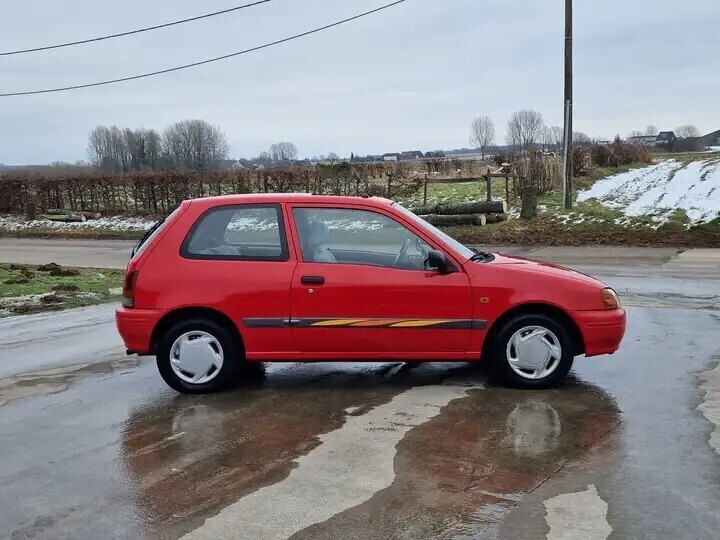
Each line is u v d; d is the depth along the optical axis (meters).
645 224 17.59
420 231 5.67
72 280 13.62
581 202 22.09
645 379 5.77
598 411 5.00
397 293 5.50
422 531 3.35
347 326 5.54
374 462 4.18
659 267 12.65
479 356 5.56
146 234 6.23
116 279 13.83
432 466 4.10
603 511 3.49
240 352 5.76
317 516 3.54
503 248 16.84
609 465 4.04
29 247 22.23
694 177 28.67
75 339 8.32
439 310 5.50
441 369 6.31
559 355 5.53
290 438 4.64
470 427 4.73
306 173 25.61
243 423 4.98
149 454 4.46
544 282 5.50
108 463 4.34
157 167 51.97
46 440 4.79
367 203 5.79
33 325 9.31
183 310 5.69
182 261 5.68
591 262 13.68
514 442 4.44
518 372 5.57
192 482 4.01
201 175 26.91
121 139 55.81
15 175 32.59
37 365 7.02
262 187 25.97
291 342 5.62
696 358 6.39
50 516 3.65
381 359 5.62
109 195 29.34
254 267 5.63
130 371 6.68
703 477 3.85
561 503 3.59
